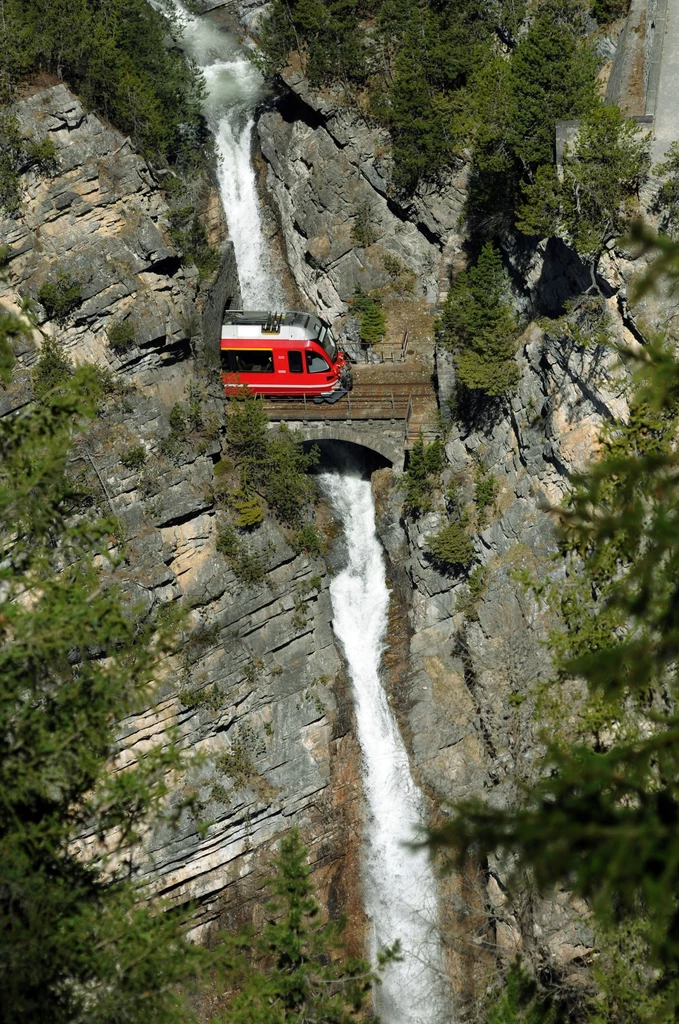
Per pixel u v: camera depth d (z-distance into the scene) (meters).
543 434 54.31
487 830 13.50
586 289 49.84
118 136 57.75
